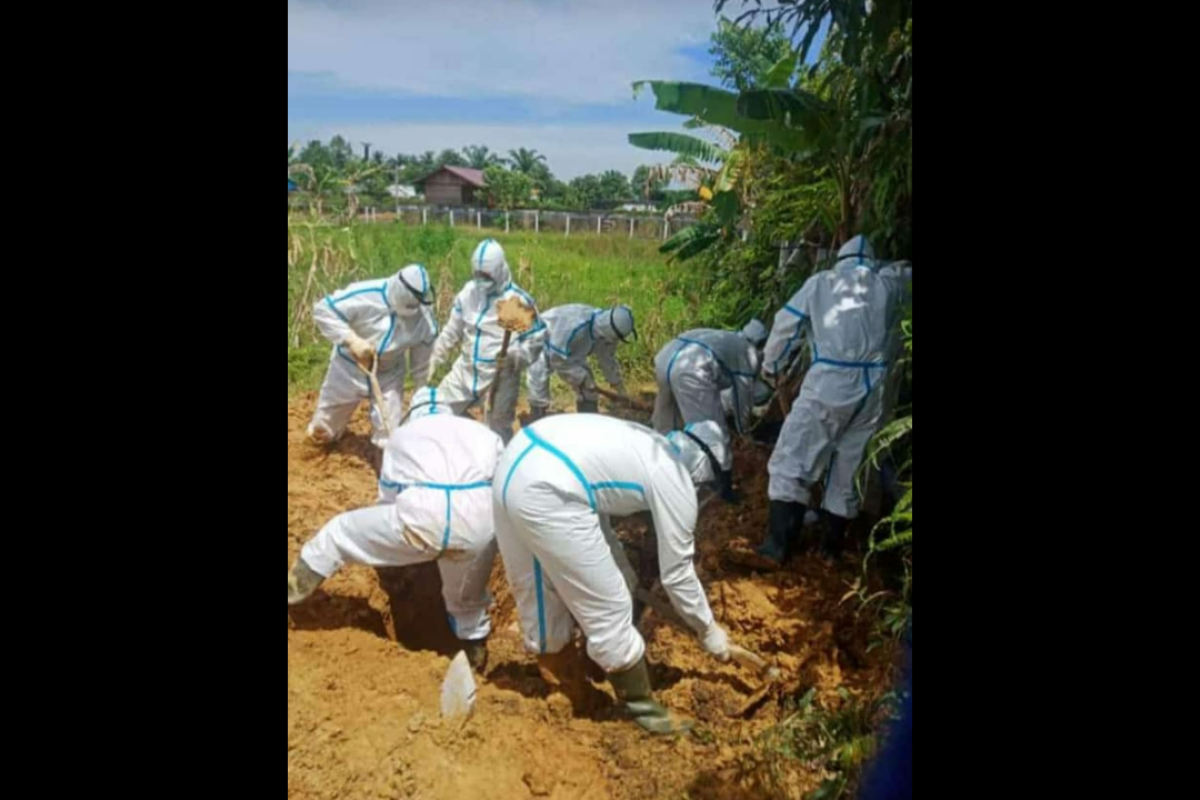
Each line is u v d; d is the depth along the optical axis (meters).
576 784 2.95
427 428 3.46
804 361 5.11
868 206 5.09
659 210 8.02
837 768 3.00
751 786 2.97
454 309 5.73
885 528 4.27
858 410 4.05
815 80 5.64
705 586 4.09
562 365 6.28
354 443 5.74
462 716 3.07
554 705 3.27
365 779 2.81
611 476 2.98
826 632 3.72
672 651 3.64
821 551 4.28
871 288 4.07
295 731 2.89
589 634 3.07
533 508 2.92
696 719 3.29
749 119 5.02
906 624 3.15
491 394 5.66
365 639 3.49
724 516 4.81
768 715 3.32
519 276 7.76
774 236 6.36
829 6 4.55
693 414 5.12
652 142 6.46
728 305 6.98
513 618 3.96
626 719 3.19
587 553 2.96
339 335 5.26
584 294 7.66
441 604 3.86
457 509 3.28
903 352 4.03
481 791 2.86
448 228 8.32
